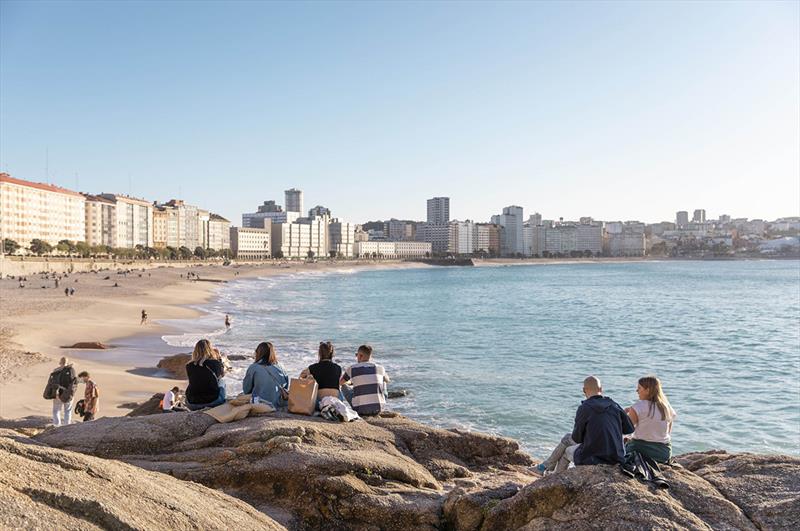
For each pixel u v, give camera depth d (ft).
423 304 307.99
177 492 24.25
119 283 381.19
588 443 28.30
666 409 28.94
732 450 75.36
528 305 304.50
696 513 25.59
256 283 510.99
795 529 24.62
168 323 193.77
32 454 22.15
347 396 45.32
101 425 35.60
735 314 257.75
